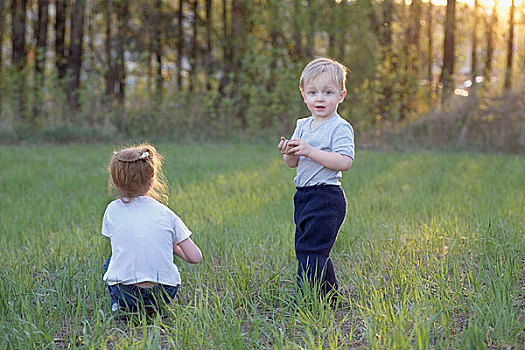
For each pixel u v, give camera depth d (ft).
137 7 67.97
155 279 12.37
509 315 11.04
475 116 56.85
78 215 23.29
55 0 68.03
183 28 73.87
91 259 15.53
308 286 12.32
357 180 32.07
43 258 16.22
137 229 12.45
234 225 20.47
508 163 41.14
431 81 65.00
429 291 12.84
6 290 12.58
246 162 41.16
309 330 10.59
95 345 10.52
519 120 55.57
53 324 12.03
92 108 59.82
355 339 11.00
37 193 27.86
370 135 59.77
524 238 16.84
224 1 73.72
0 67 62.44
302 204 12.71
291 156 12.81
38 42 67.15
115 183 12.76
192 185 29.76
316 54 64.28
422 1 66.44
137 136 59.52
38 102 58.23
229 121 61.41
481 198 24.93
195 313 12.05
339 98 12.75
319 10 61.16
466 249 16.61
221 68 69.87
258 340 10.81
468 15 71.87
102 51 72.43
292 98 59.36
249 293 13.15
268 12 62.69
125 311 12.39
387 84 62.34
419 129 58.75
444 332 10.61
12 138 54.39
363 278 14.37
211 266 15.58
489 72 64.59
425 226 18.72
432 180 31.91
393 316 11.04
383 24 63.10
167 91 62.54
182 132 60.54
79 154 45.70
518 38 69.56
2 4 62.54
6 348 10.57
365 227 19.42
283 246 16.70
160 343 10.85
